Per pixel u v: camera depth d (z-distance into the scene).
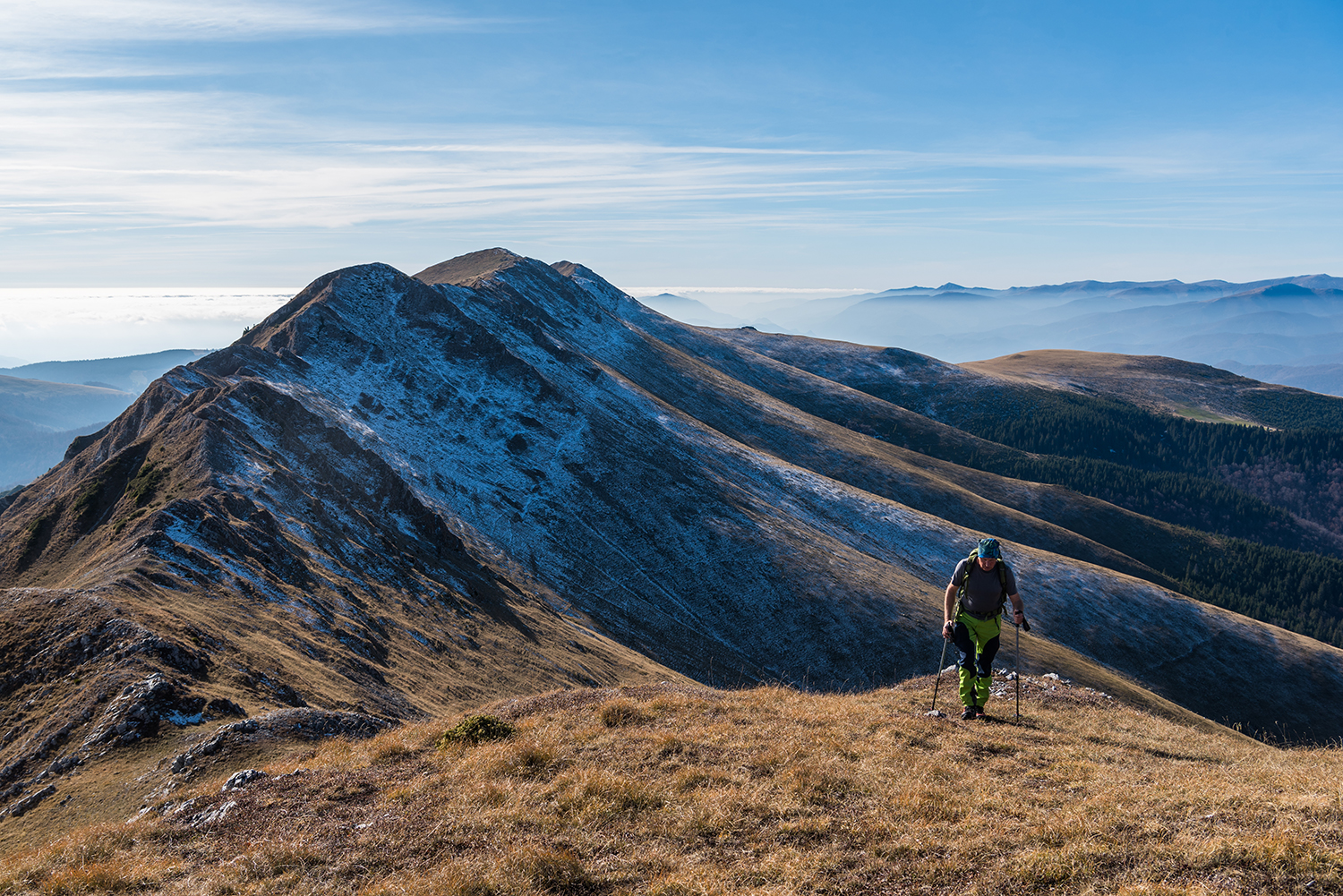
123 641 27.45
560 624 70.12
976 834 7.91
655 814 8.98
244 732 19.27
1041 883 6.83
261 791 11.01
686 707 13.62
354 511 66.88
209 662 28.59
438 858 8.27
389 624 49.38
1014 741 11.42
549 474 105.50
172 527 44.66
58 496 58.44
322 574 51.25
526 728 12.88
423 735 13.62
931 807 8.68
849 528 127.62
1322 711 110.75
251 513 53.06
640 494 108.62
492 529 89.44
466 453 101.69
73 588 34.62
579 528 97.69
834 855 7.70
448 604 58.66
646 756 10.96
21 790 20.81
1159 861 6.89
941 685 16.72
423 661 47.16
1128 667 112.31
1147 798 8.44
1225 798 8.16
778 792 9.35
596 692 15.82
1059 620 118.06
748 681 81.31
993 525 171.88
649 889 7.30
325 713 20.47
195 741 21.30
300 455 72.00
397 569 59.56
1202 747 12.30
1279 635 123.31
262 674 30.52
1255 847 6.79
